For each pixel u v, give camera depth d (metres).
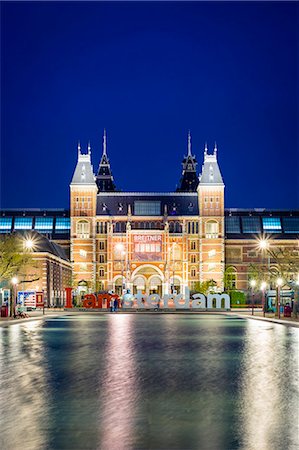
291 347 32.66
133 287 154.62
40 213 162.00
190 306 106.50
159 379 20.94
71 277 152.00
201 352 30.00
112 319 70.94
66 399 17.17
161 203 159.00
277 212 163.38
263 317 71.75
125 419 14.64
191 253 155.25
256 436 12.99
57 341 37.22
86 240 154.75
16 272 81.44
